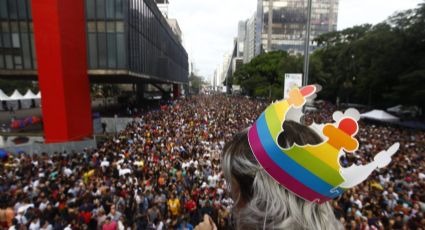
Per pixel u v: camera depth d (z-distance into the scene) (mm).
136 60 24016
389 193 7953
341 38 44875
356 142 800
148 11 29641
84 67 17000
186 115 27109
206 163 10844
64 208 6824
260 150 776
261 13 93812
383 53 28031
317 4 84000
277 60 54469
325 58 44375
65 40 14609
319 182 750
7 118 29578
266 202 732
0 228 6512
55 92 14305
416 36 23625
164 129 18953
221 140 15469
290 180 735
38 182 8352
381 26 29859
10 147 13570
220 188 8180
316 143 790
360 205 7250
